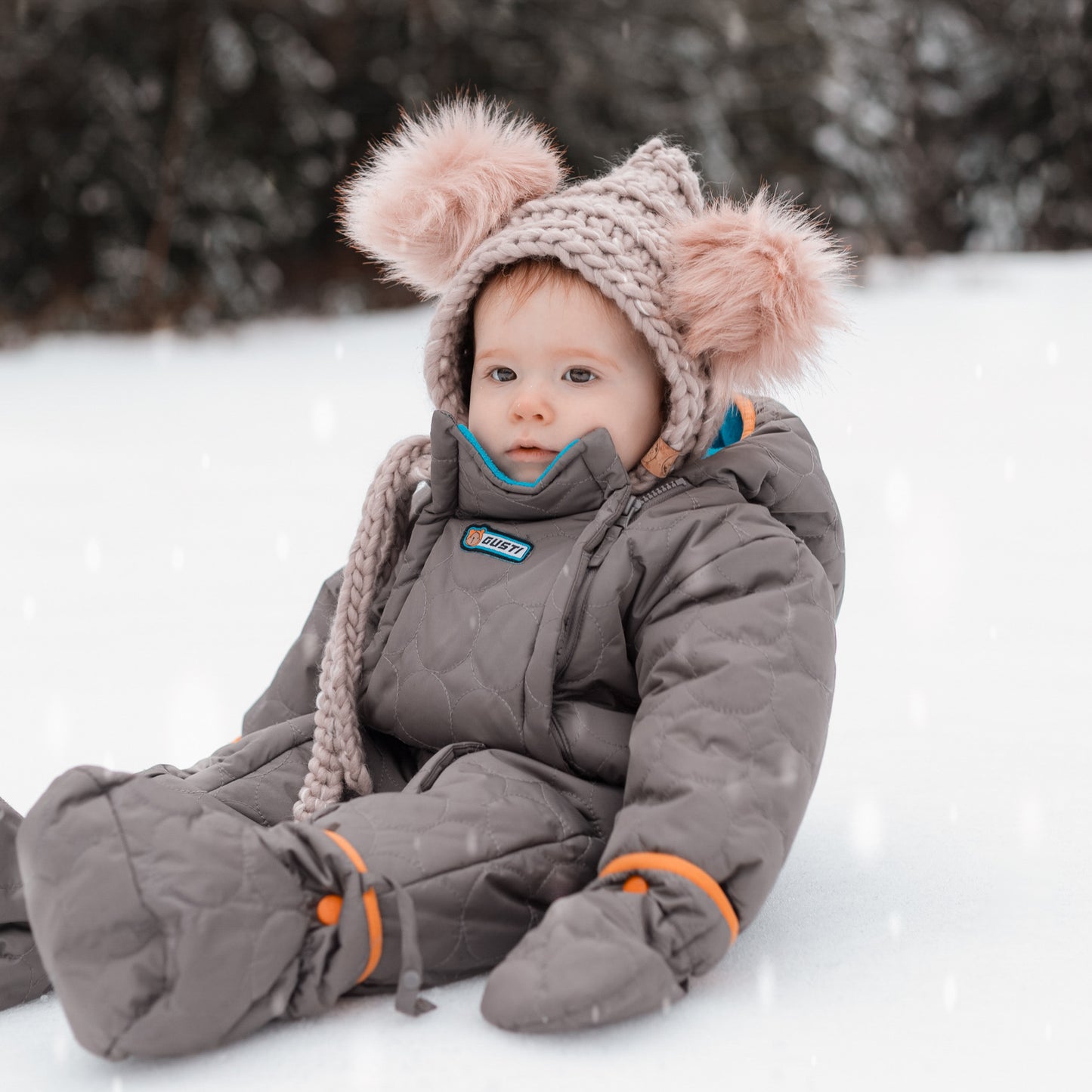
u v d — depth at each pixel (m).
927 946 1.50
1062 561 3.74
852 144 14.11
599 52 12.98
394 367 9.05
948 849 1.81
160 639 3.25
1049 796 2.00
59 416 7.47
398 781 1.79
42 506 5.03
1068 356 8.09
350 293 12.85
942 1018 1.33
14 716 2.65
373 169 2.05
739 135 13.81
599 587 1.67
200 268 12.15
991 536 4.07
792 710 1.52
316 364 9.35
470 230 1.89
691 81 13.37
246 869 1.32
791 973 1.45
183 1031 1.27
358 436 6.54
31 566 4.13
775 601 1.60
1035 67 18.66
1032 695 2.55
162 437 6.68
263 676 2.92
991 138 18.86
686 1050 1.27
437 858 1.44
